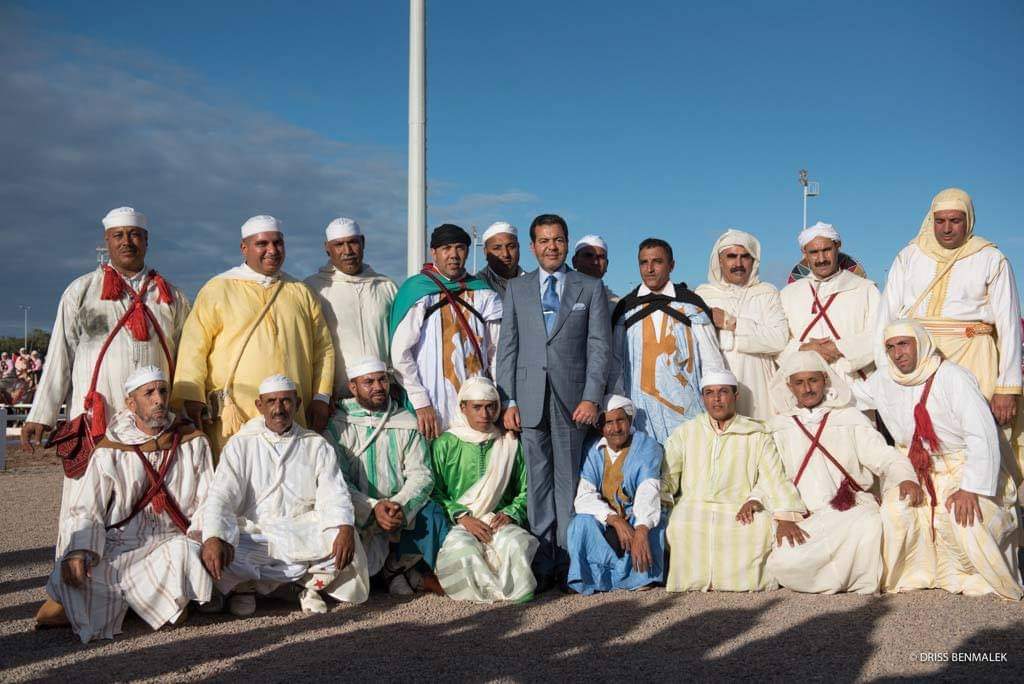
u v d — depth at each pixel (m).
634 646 4.71
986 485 5.71
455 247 6.70
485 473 6.34
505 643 4.80
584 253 7.95
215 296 6.16
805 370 6.32
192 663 4.50
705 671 4.27
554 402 6.36
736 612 5.40
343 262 6.87
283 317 6.23
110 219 5.97
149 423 5.49
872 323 7.15
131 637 5.03
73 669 4.43
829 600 5.69
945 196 6.52
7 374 26.34
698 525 6.06
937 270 6.61
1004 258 6.42
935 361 6.03
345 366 6.70
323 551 5.54
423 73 9.23
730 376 6.30
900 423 6.18
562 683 4.12
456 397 6.57
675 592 6.02
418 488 6.01
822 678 4.13
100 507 5.25
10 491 12.38
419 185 9.16
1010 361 6.30
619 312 6.96
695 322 6.79
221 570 5.24
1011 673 4.16
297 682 4.17
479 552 5.85
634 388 6.77
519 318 6.45
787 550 5.90
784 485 6.10
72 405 5.87
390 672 4.31
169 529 5.48
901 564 5.92
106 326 5.90
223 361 6.09
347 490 5.77
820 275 7.34
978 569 5.72
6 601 5.96
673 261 7.09
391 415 6.32
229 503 5.49
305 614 5.49
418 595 6.02
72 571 4.97
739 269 7.06
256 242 6.25
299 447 5.78
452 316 6.64
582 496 6.29
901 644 4.64
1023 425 6.35
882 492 6.23
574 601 5.80
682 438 6.45
